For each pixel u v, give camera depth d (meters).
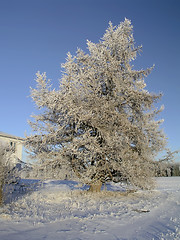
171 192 19.38
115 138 12.37
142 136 13.69
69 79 13.18
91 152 12.86
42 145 14.34
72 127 14.55
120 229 7.05
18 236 5.93
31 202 11.77
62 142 14.64
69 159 14.52
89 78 13.89
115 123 13.53
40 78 13.55
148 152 14.30
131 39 14.33
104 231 6.70
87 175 13.52
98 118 13.06
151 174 14.45
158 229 7.08
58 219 8.02
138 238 6.03
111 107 13.43
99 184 15.47
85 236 6.11
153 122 14.80
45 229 6.73
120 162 12.85
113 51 14.55
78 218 8.32
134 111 14.65
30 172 14.62
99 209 10.30
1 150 10.20
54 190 16.73
